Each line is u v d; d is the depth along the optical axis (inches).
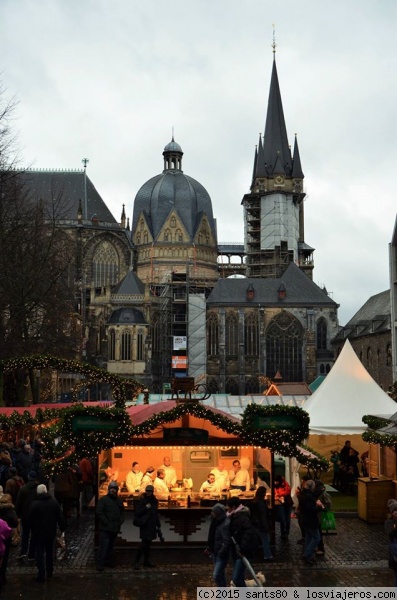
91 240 5378.9
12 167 2359.7
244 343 5438.0
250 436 972.6
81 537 1081.4
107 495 899.4
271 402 2170.3
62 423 956.0
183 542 992.9
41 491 831.1
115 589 792.9
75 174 5871.1
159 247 6200.8
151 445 1021.2
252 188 6835.6
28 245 2423.7
